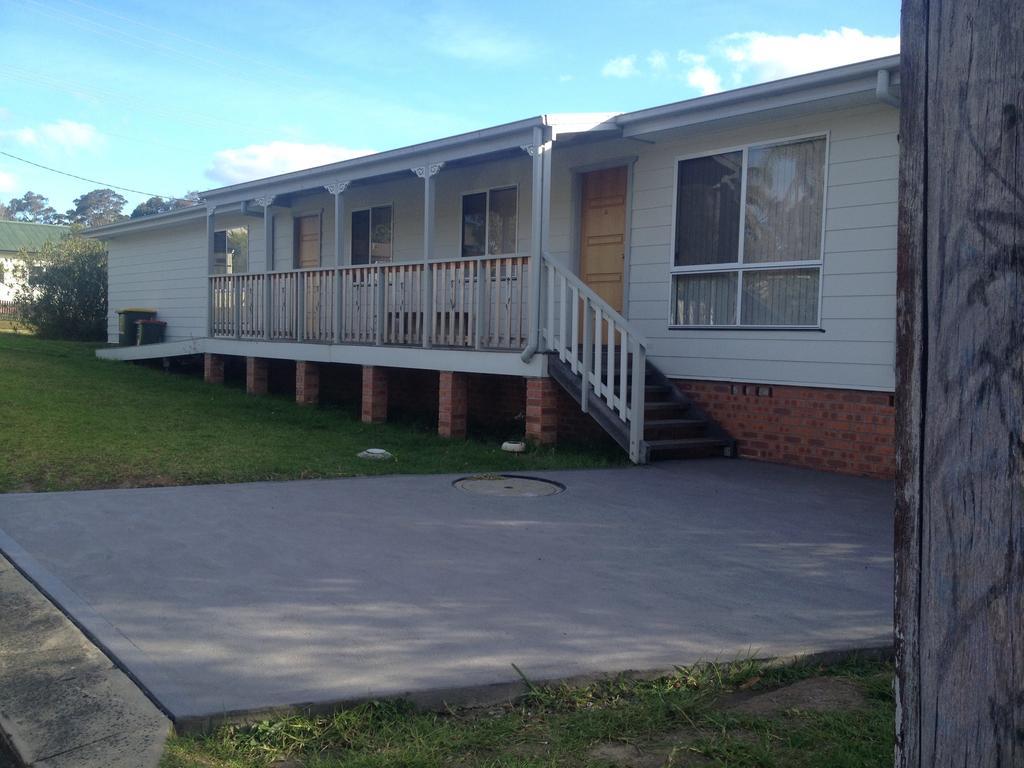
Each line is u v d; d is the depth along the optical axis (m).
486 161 11.98
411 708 3.52
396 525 6.41
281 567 5.28
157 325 19.75
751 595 5.02
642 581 5.23
